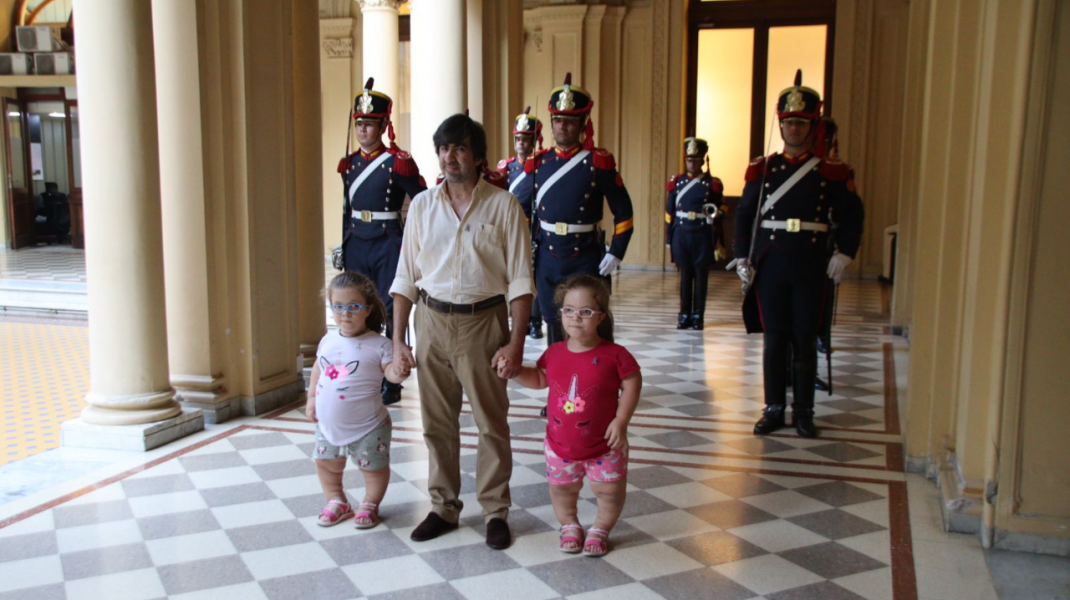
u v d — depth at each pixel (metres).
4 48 18.89
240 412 5.59
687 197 9.09
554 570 3.38
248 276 5.49
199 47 5.23
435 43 7.97
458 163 3.41
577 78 15.48
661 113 15.44
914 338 4.52
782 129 5.17
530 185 5.71
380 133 5.75
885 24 14.26
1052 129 3.25
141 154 4.86
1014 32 3.45
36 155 19.72
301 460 4.69
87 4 4.73
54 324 9.85
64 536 3.68
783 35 15.13
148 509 3.98
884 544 3.64
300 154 6.54
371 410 3.73
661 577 3.32
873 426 5.50
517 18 10.07
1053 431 3.46
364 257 5.83
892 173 14.38
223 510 3.97
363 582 3.27
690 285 9.28
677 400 6.16
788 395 6.30
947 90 4.22
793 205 5.14
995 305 3.64
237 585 3.24
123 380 4.95
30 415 6.04
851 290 13.03
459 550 3.56
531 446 4.99
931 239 4.45
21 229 18.95
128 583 3.25
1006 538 3.55
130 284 4.91
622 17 15.38
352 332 3.75
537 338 8.77
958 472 3.90
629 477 4.48
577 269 5.21
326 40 16.53
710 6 15.38
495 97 9.67
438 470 3.69
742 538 3.70
